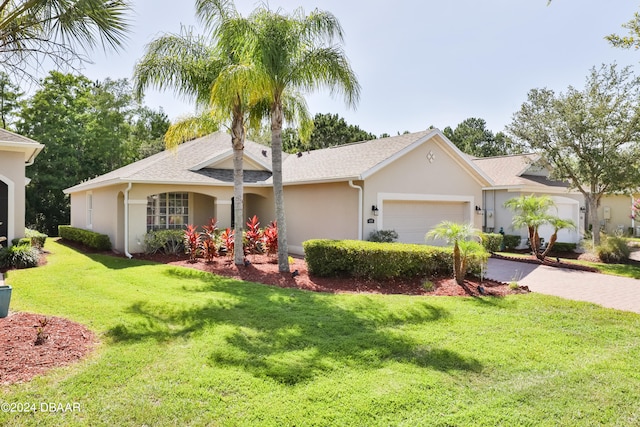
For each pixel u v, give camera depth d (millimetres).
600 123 15352
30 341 5516
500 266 14047
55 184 29219
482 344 5914
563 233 21125
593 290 10016
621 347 5941
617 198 27078
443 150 16203
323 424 3732
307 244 11023
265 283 10383
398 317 7254
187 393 4227
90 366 4852
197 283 10109
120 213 16375
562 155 17000
